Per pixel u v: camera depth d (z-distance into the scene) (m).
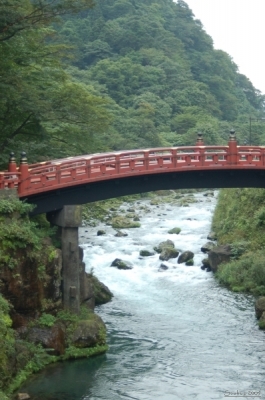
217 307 40.25
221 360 30.89
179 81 138.75
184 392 27.08
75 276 33.38
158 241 58.59
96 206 60.44
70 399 26.33
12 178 32.47
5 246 29.41
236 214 57.16
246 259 46.22
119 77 126.94
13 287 29.55
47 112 40.84
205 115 123.06
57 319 31.94
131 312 39.44
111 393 27.02
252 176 36.72
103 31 147.25
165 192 98.44
